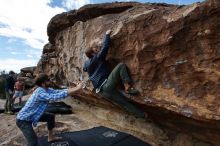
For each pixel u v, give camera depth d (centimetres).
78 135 678
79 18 816
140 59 546
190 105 486
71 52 866
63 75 1127
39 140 632
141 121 730
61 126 848
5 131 859
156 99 534
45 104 549
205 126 511
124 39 568
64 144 620
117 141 652
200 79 473
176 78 504
